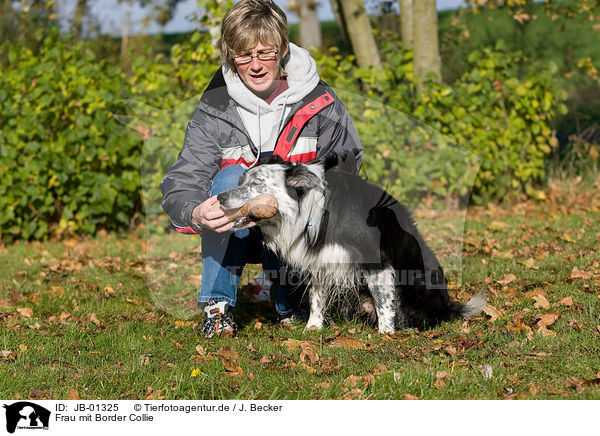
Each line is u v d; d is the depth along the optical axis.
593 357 2.78
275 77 3.11
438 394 2.52
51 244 6.41
